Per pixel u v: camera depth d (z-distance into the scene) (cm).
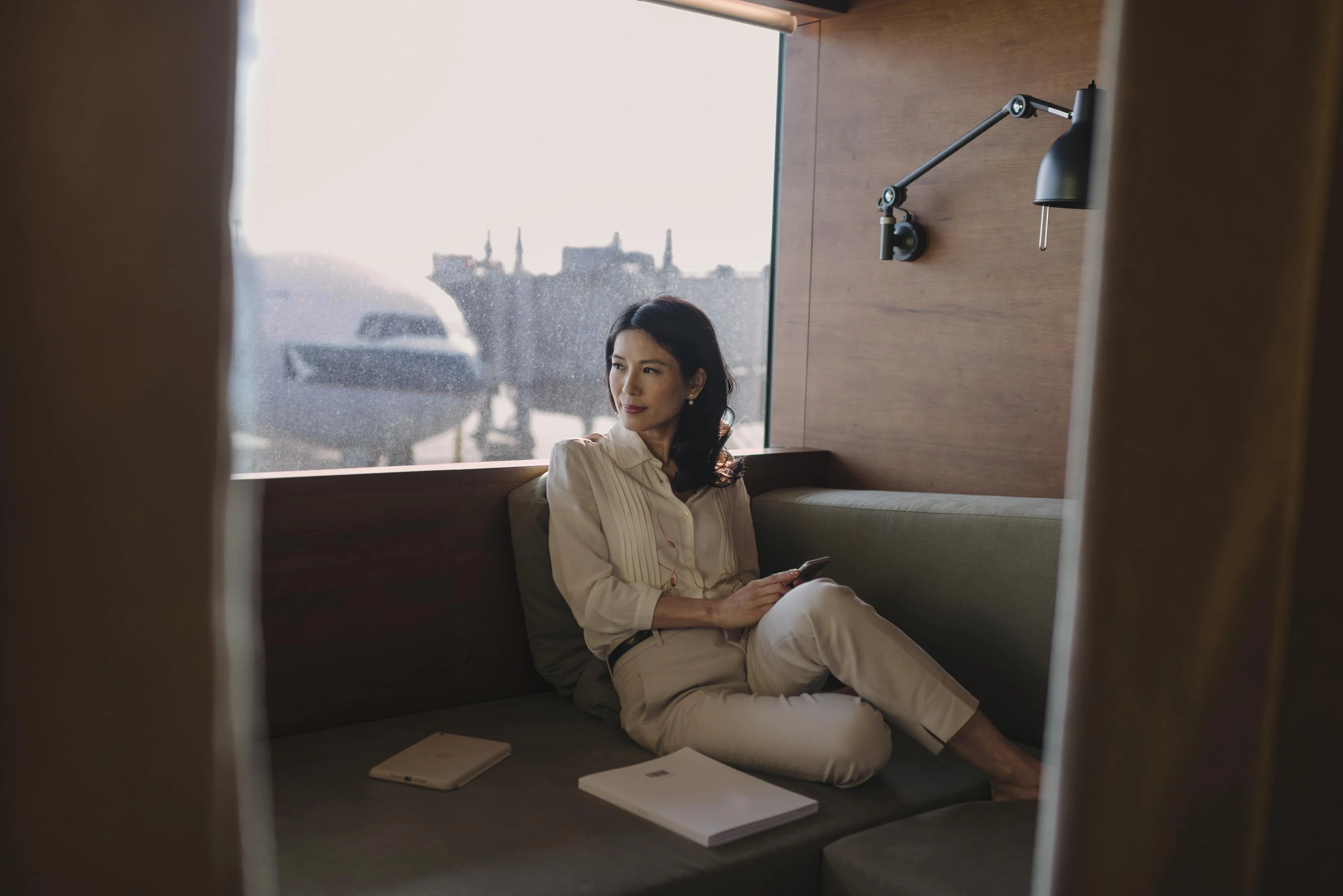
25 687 72
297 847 134
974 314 240
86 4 71
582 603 186
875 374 262
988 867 134
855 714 160
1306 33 90
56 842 72
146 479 73
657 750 176
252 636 79
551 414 257
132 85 72
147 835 74
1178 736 92
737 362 287
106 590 72
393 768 161
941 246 245
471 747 171
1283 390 92
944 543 199
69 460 72
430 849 135
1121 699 91
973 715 163
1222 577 92
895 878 132
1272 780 97
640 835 141
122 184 72
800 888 142
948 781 168
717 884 132
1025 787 162
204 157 73
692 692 177
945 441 248
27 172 70
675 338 196
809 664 171
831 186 270
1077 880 92
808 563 185
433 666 197
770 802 149
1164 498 90
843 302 269
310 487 178
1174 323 89
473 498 200
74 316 71
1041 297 227
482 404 245
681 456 203
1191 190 89
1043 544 185
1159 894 93
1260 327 91
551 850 135
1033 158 226
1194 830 93
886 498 217
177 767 74
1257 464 92
